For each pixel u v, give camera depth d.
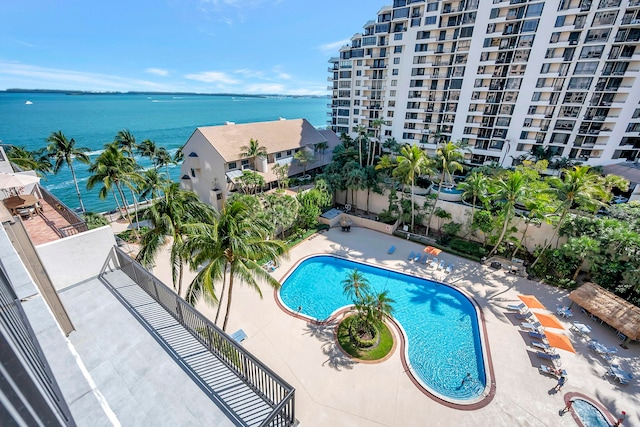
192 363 10.38
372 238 35.06
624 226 24.69
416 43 58.59
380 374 17.58
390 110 66.25
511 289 25.50
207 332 10.77
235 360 10.15
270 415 7.89
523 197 27.09
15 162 35.53
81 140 101.50
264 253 15.32
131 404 8.88
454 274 27.75
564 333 20.64
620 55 44.69
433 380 17.72
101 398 4.85
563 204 26.38
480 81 54.91
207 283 14.20
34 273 10.02
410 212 36.38
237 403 9.20
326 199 37.88
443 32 56.03
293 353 18.83
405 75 61.75
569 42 46.41
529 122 52.72
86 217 32.41
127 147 47.38
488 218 30.52
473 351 19.81
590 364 18.31
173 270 17.38
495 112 55.34
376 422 14.97
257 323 21.23
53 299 10.63
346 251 31.88
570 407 15.70
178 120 170.88
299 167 47.12
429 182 43.81
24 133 109.12
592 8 43.88
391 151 56.25
